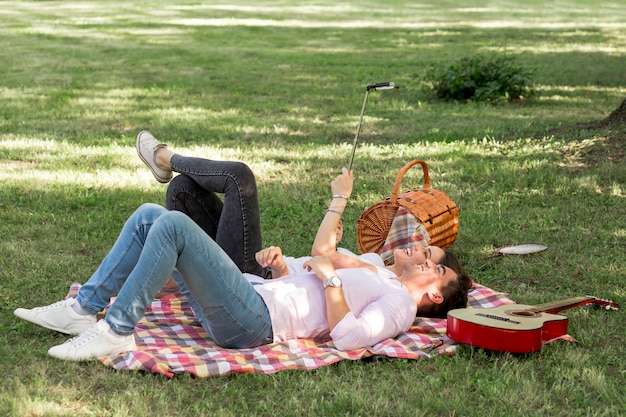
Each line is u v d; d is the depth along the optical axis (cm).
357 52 1836
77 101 1169
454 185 721
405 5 3222
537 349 378
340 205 427
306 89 1313
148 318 423
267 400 337
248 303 374
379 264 437
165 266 357
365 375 362
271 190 709
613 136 822
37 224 607
